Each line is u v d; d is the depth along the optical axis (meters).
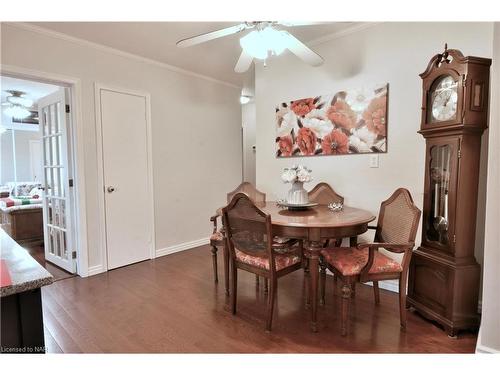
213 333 1.99
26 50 2.59
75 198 3.03
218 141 4.46
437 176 2.09
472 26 2.14
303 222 1.99
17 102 5.01
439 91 2.03
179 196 3.96
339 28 2.77
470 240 1.93
